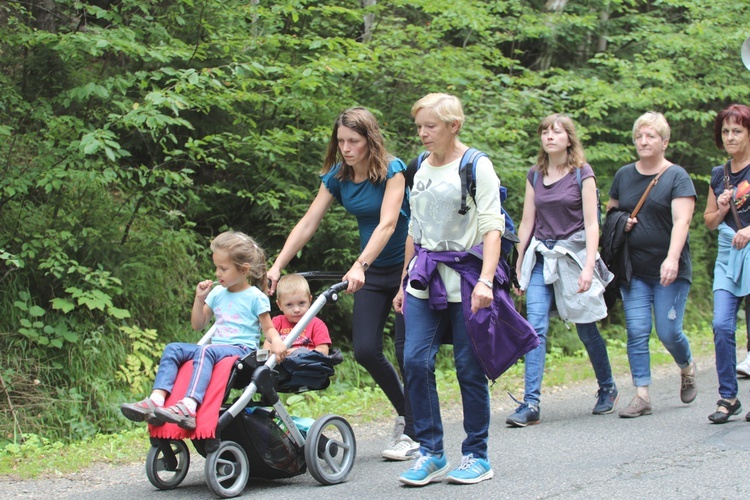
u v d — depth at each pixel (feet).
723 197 18.51
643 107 38.63
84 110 26.32
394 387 16.03
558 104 35.01
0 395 21.48
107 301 22.84
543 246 19.66
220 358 13.05
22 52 26.02
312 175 29.48
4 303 22.99
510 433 18.17
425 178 13.21
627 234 19.66
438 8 32.04
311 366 13.94
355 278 14.32
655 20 41.42
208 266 28.07
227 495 12.84
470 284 12.79
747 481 13.19
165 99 22.26
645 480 13.44
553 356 31.83
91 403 22.35
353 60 28.50
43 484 14.46
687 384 20.83
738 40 39.68
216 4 27.50
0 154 23.71
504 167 30.83
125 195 26.96
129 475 15.03
